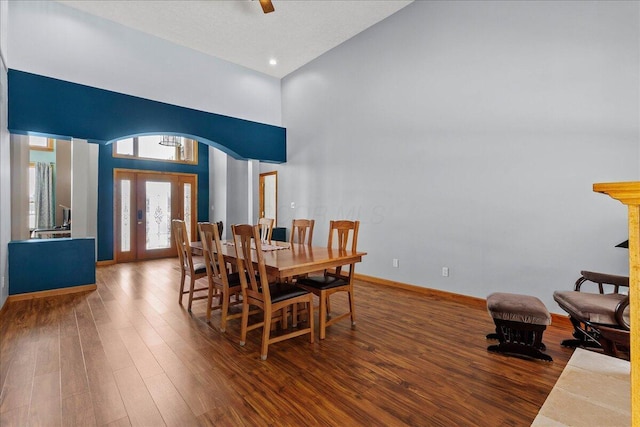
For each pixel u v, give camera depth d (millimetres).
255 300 2445
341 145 5082
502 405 1759
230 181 6977
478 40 3482
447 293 3777
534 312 2232
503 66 3303
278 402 1782
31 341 2521
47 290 3766
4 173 3359
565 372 1980
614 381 1870
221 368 2141
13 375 2027
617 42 2666
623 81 2646
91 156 5086
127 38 4531
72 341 2527
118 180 6195
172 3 4016
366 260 4699
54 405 1735
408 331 2799
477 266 3525
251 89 5879
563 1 2922
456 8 3656
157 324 2906
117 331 2734
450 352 2393
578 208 2875
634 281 854
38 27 3861
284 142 6207
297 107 5918
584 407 1634
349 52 4906
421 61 3998
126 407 1726
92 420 1624
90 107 4125
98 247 5852
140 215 6480
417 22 4027
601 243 2770
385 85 4422
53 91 3852
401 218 4254
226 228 6871
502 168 3326
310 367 2164
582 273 2539
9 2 3656
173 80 4949
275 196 6500
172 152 7094
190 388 1904
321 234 5434
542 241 3076
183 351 2381
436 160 3869
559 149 2971
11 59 3658
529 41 3127
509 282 3289
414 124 4090
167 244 6883
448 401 1797
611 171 2709
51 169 6559
